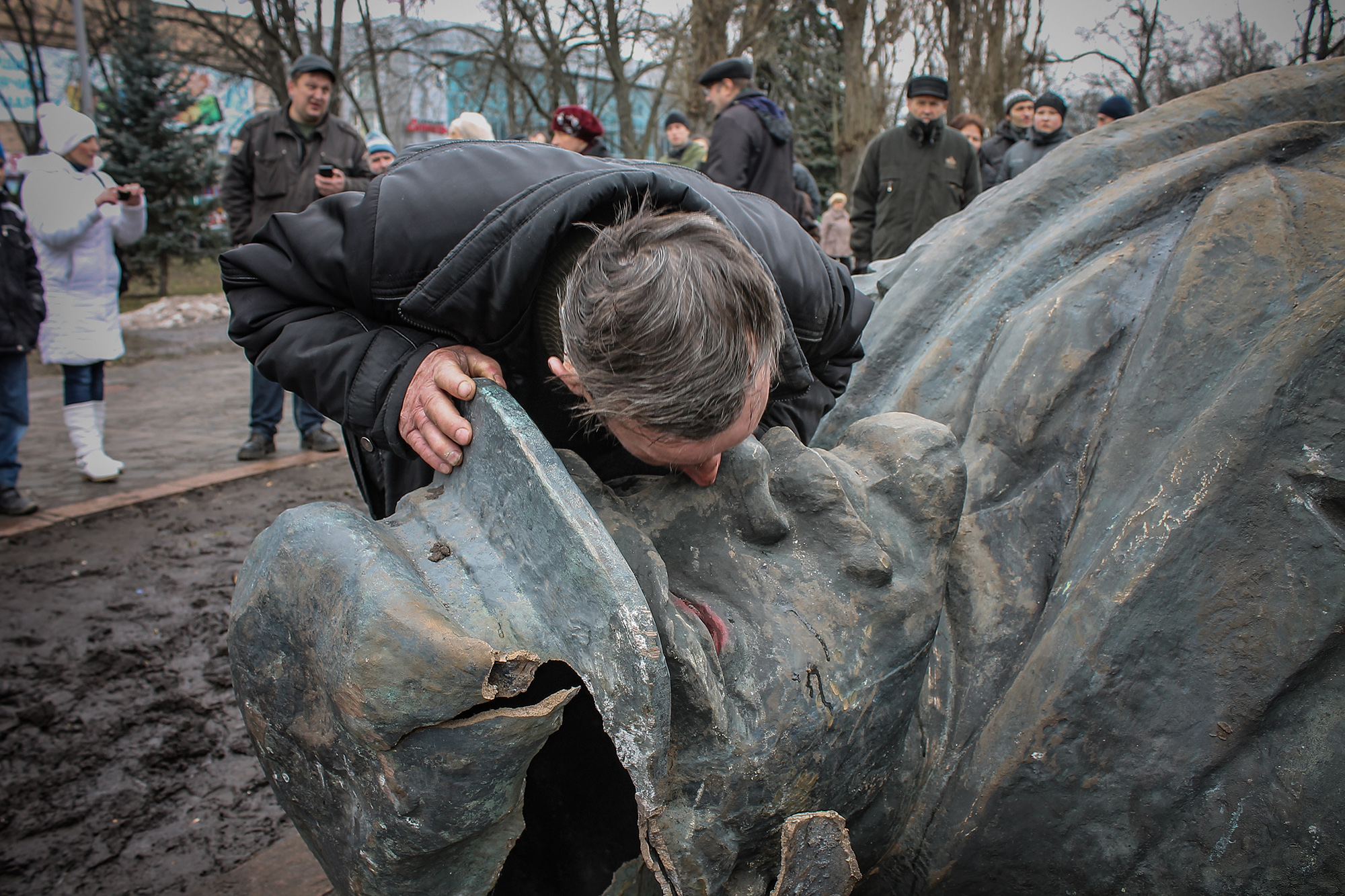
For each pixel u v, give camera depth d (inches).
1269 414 44.2
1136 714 44.1
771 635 41.4
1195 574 44.0
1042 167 71.1
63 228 182.2
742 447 44.1
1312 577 42.1
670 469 45.1
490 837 36.3
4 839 87.0
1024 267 63.5
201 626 129.6
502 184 45.2
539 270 43.0
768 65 733.9
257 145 200.1
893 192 220.5
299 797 39.3
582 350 34.7
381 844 35.4
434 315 44.6
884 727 43.4
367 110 895.7
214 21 664.4
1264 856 42.0
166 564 152.3
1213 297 50.8
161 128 537.6
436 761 33.6
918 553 46.3
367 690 33.2
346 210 47.3
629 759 33.7
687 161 253.9
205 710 108.7
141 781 96.0
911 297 70.4
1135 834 44.3
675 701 37.5
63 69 735.7
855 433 51.4
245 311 50.4
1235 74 141.0
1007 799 45.4
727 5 593.9
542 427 49.7
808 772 40.5
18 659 119.7
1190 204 60.8
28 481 198.7
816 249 54.2
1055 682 45.2
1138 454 49.4
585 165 47.1
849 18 623.2
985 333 63.2
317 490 192.9
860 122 634.2
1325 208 51.6
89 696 111.3
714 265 33.9
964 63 736.3
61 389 308.8
